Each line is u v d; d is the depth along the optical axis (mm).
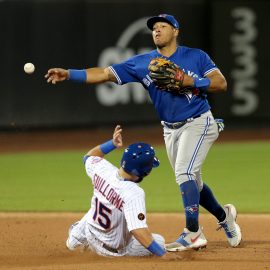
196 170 27094
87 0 77312
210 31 81062
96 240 25219
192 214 26859
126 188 23609
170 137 27703
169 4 79938
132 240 25109
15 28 74562
